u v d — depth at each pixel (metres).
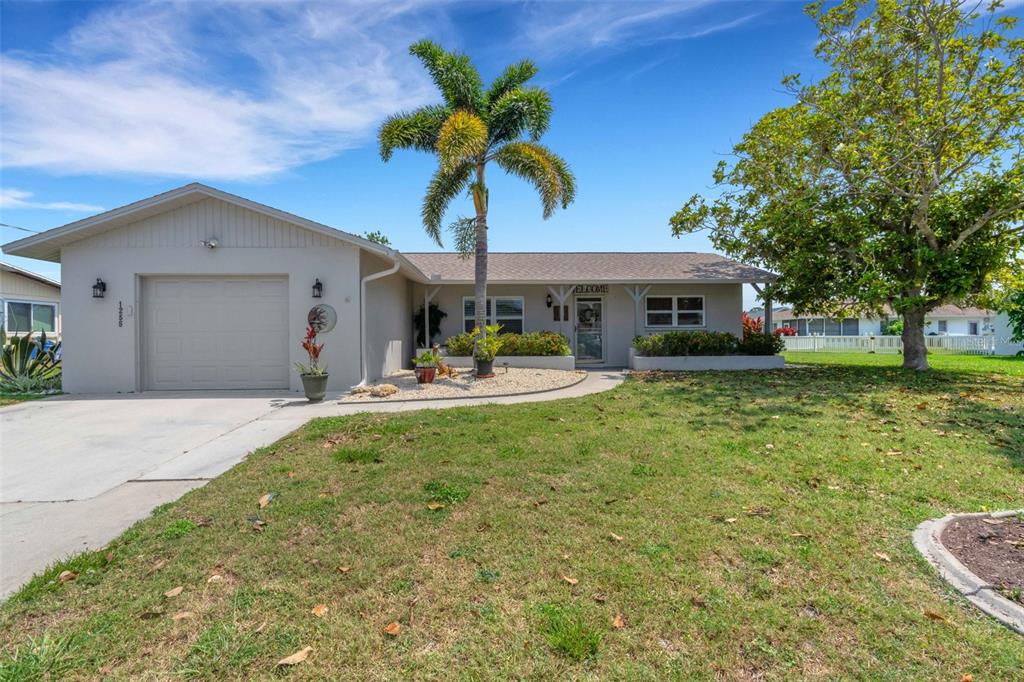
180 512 3.73
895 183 11.75
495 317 16.27
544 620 2.37
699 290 16.25
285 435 6.23
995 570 2.74
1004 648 2.16
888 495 3.95
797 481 4.26
